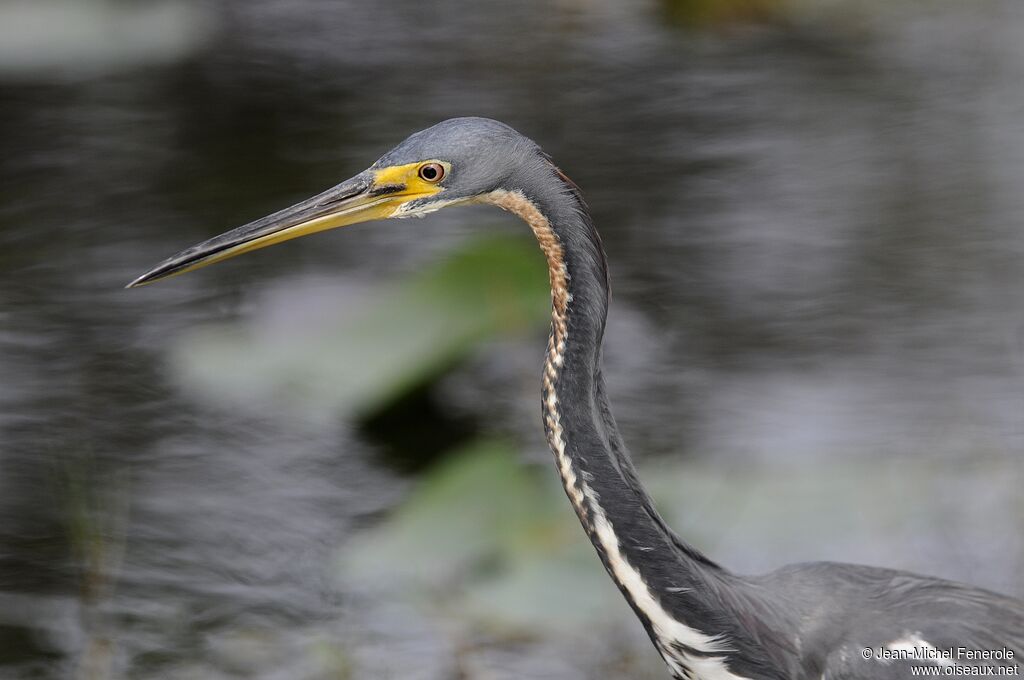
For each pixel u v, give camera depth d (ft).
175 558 33.17
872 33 64.39
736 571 30.60
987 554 31.27
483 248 38.04
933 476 34.06
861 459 35.19
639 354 41.06
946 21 65.41
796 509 32.73
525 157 22.79
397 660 29.84
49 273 44.37
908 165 50.96
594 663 29.60
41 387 39.22
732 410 37.99
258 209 47.47
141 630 30.78
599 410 23.04
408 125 54.34
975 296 42.78
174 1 68.13
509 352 42.24
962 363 39.58
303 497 35.60
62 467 36.17
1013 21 65.05
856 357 40.16
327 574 32.50
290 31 65.36
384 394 37.40
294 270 44.75
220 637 30.58
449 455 37.63
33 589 32.04
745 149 52.44
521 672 29.30
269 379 38.40
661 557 22.98
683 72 60.13
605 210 48.21
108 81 59.47
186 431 38.11
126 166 51.24
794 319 42.32
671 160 51.70
